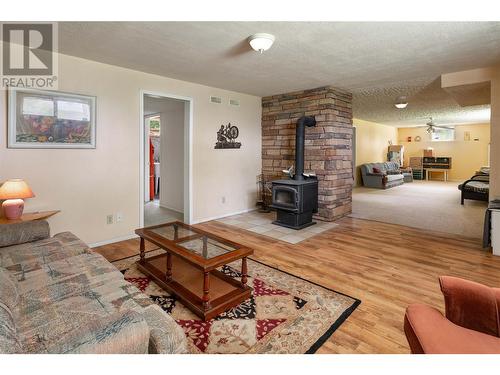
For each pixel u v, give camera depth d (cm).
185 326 195
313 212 468
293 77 418
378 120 1002
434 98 582
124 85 373
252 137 564
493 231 329
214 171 498
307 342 179
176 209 579
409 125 1188
